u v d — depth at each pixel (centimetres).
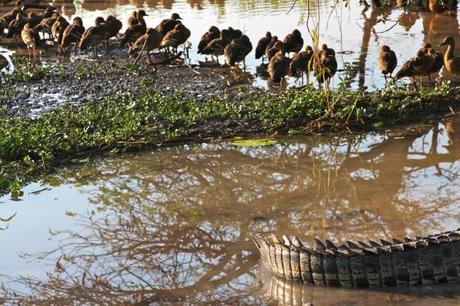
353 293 951
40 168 1467
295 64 1928
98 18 2602
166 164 1475
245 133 1603
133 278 1042
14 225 1233
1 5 3466
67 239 1173
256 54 2222
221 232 1169
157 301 974
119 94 1925
